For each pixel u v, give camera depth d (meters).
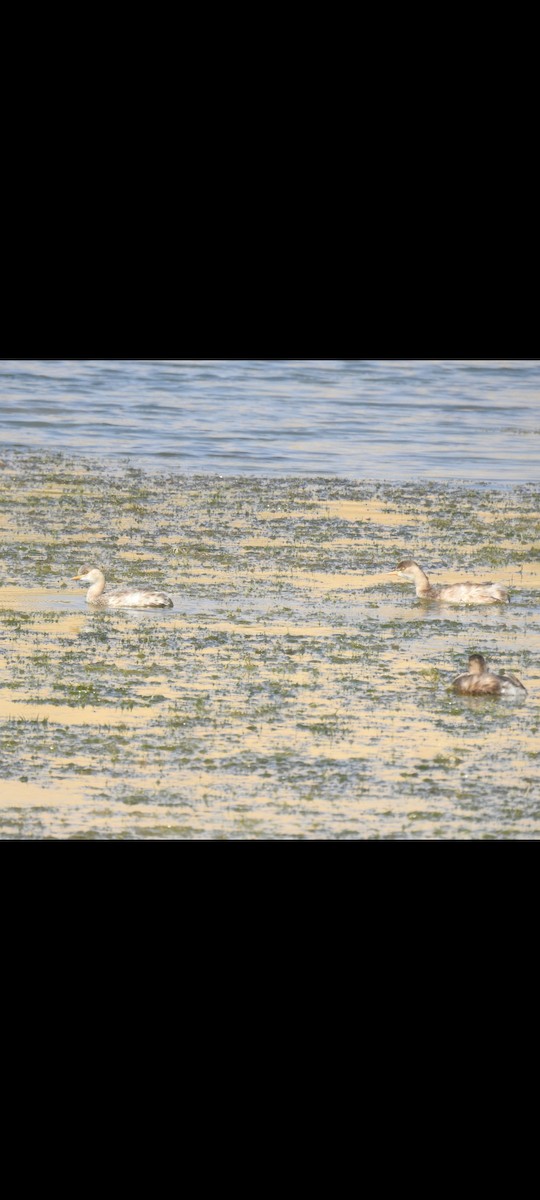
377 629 21.73
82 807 14.62
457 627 22.09
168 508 30.20
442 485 33.81
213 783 15.43
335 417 43.03
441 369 52.72
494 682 18.66
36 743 16.39
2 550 25.89
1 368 48.53
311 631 21.45
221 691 18.45
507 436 40.97
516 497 32.59
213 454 36.88
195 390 46.69
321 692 18.59
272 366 52.00
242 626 21.58
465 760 16.44
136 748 16.36
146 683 18.64
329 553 26.77
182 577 24.50
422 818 14.66
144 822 14.25
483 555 27.05
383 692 18.70
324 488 32.94
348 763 16.19
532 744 17.06
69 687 18.36
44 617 21.66
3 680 18.55
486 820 14.66
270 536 27.98
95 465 34.78
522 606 23.61
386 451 38.12
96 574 22.59
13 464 34.34
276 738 16.88
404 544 27.69
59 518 28.78
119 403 43.62
